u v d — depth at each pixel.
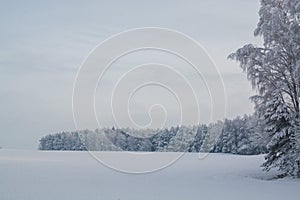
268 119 19.70
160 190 13.73
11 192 12.49
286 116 18.97
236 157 39.94
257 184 16.25
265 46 20.73
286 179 18.27
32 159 34.28
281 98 19.81
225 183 16.70
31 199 11.05
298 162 18.58
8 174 19.61
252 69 20.86
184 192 13.22
